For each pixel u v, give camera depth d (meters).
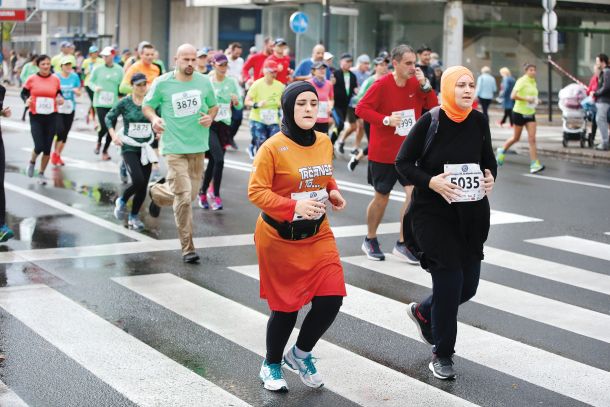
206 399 6.29
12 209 13.81
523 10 38.38
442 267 6.70
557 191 16.55
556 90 39.66
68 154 21.45
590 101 23.89
